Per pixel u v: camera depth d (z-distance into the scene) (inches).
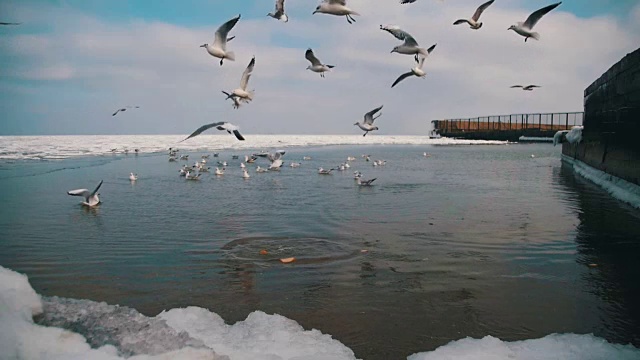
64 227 418.9
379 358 187.8
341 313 230.4
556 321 222.2
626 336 207.2
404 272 293.1
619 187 596.1
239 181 782.5
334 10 302.7
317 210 505.7
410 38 329.1
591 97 836.6
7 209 510.6
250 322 210.2
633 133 546.9
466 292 259.0
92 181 771.4
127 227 418.9
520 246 354.0
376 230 407.2
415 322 220.7
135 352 150.3
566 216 468.1
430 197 603.2
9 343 142.6
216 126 270.4
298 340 191.9
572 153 1096.2
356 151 1937.7
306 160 1358.3
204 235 387.5
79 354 146.6
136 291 259.4
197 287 265.6
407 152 1838.1
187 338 165.5
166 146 2295.8
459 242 366.9
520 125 3257.9
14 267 301.3
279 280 277.6
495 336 207.6
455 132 3880.4
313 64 382.0
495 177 855.1
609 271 295.3
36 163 1147.9
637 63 531.5
